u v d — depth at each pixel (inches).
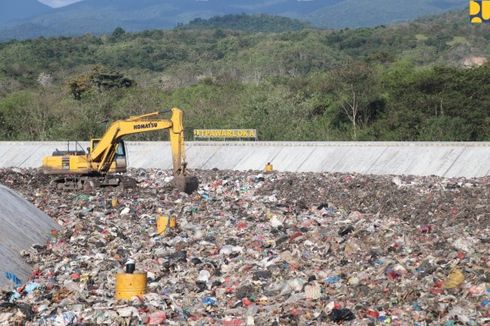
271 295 1497.3
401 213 2598.4
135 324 1296.8
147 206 2881.4
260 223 2407.7
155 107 7514.8
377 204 2817.4
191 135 6688.0
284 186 3513.8
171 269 1748.3
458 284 1481.3
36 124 7249.0
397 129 5871.1
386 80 6594.5
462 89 6013.8
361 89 6402.6
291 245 1999.3
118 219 2561.5
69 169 3563.0
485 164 3870.6
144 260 1828.2
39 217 2326.5
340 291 1502.2
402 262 1711.4
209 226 2380.7
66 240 2134.6
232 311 1376.7
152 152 5393.7
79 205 2945.4
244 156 5002.5
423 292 1451.8
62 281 1653.5
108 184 3550.7
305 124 6437.0
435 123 5654.5
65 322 1316.4
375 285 1523.1
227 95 7657.5
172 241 2095.2
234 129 5964.6
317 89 6973.4
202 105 7342.5
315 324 1290.6
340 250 1918.1
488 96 5925.2
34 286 1583.4
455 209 2516.0
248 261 1804.9
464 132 5620.1
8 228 1999.3
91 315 1334.9
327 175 4072.3
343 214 2669.8
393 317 1309.1
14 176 4136.3
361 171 4320.9
